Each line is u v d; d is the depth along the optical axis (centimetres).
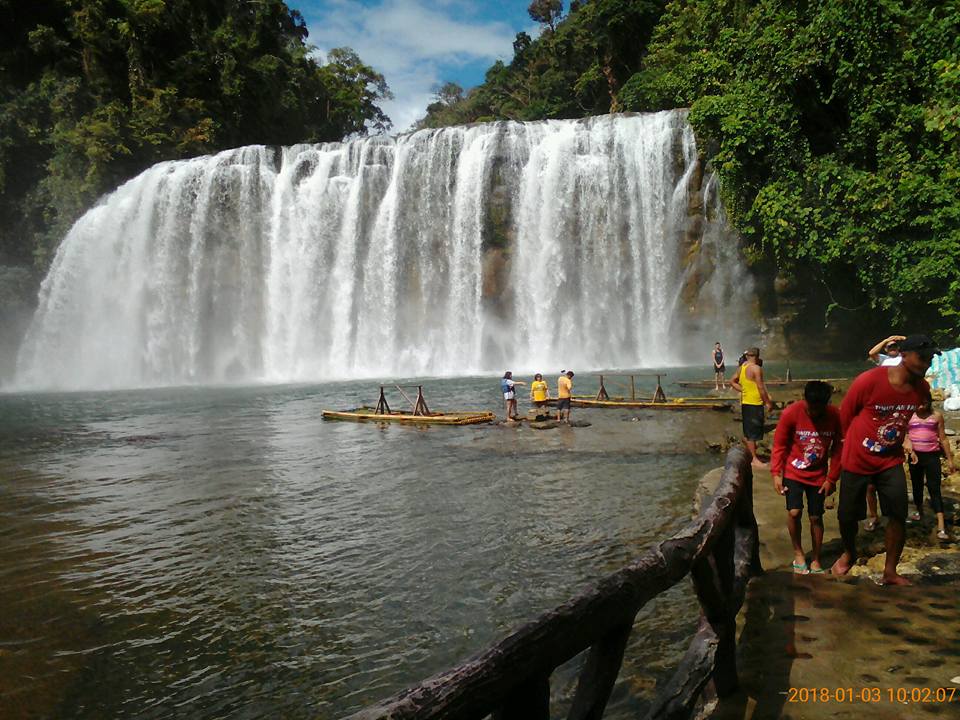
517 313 3894
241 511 927
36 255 4750
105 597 630
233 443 1534
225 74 5947
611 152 3797
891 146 2078
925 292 1969
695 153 3566
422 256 4025
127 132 4988
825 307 3269
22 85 5294
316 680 459
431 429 1636
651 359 3719
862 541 580
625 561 651
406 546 737
